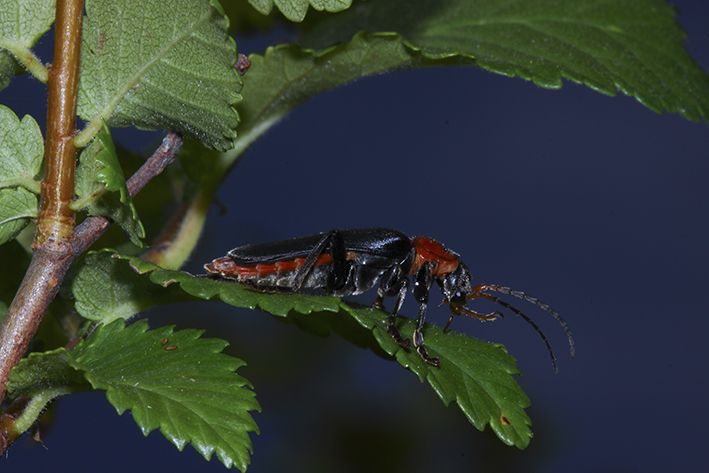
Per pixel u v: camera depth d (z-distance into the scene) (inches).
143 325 6.0
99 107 5.9
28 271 5.9
